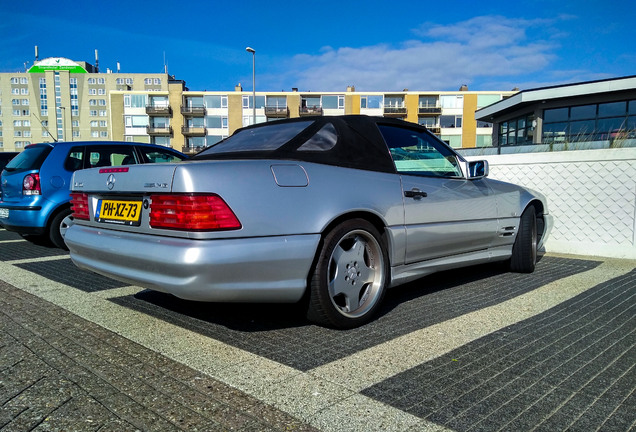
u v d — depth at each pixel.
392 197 2.92
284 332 2.62
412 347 2.39
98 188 2.75
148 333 2.57
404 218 2.99
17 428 1.57
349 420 1.65
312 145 2.80
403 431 1.58
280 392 1.87
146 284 2.37
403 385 1.94
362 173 2.83
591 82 20.00
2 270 4.36
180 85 64.00
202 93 63.97
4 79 109.94
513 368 2.12
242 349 2.35
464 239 3.51
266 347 2.38
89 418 1.65
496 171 6.12
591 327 2.72
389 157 3.07
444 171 3.53
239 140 3.24
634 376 2.03
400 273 3.03
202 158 3.06
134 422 1.62
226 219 2.21
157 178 2.33
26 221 5.58
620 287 3.76
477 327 2.72
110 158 6.28
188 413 1.69
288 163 2.54
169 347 2.36
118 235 2.57
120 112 64.56
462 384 1.95
